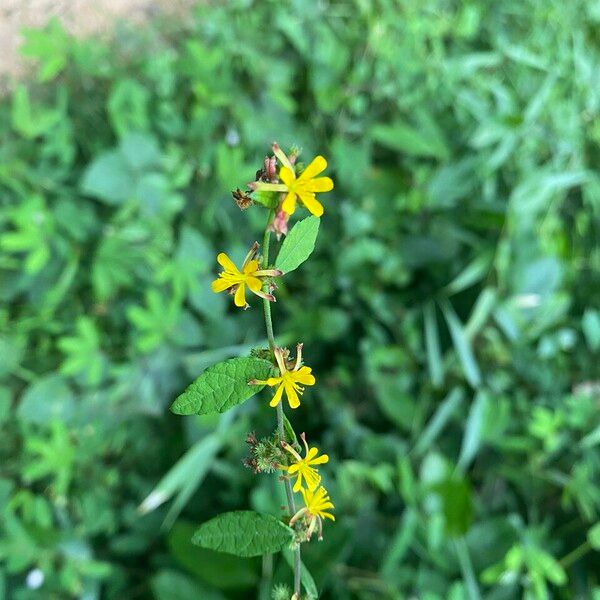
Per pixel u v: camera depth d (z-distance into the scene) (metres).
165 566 0.39
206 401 0.13
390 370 0.46
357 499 0.41
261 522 0.14
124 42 0.46
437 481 0.41
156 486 0.42
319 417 0.44
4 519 0.37
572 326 0.49
